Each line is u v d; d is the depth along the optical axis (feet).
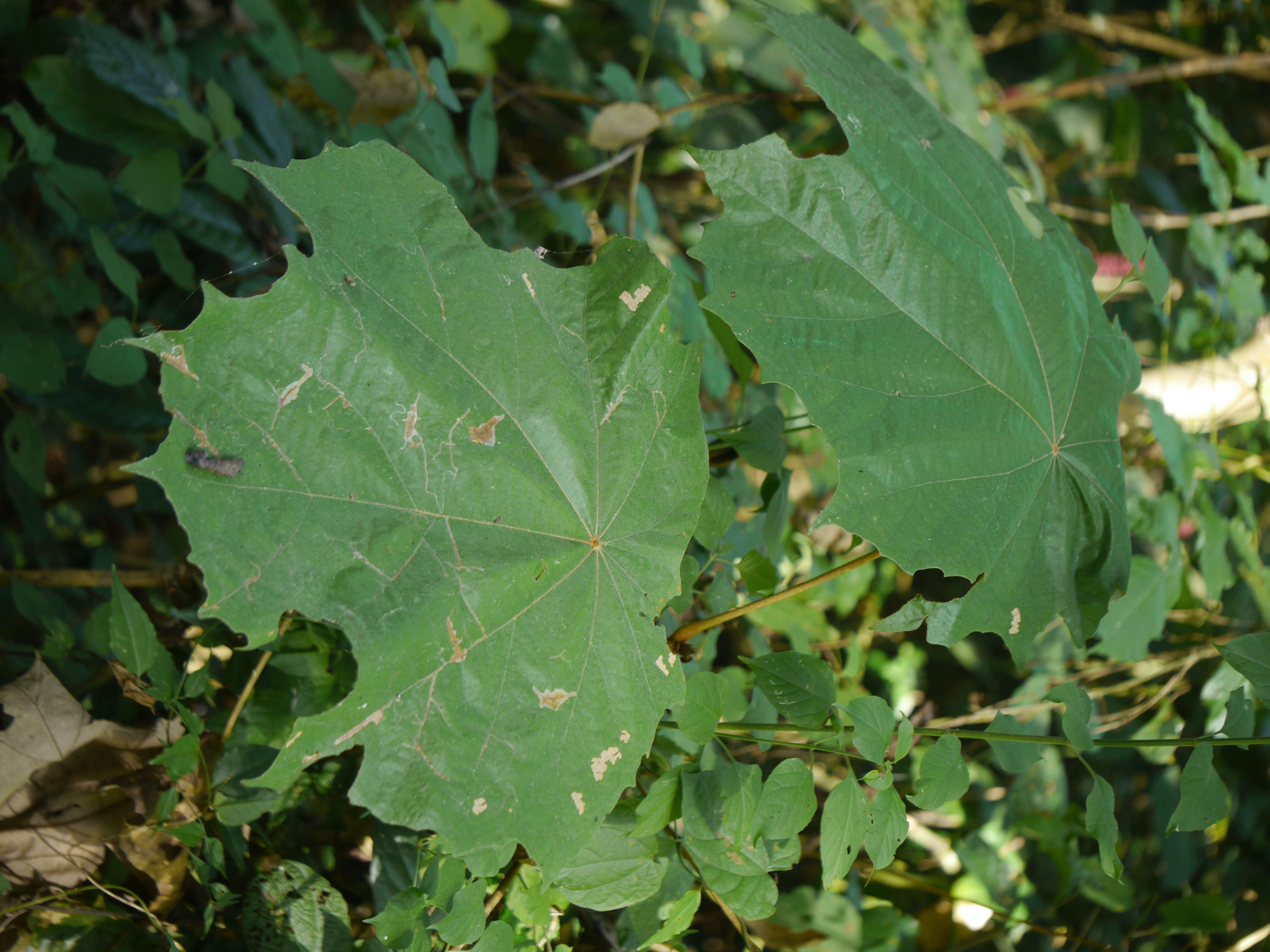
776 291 1.98
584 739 1.79
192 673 2.20
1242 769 3.86
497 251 1.81
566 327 1.85
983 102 5.22
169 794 2.07
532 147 4.67
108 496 3.24
